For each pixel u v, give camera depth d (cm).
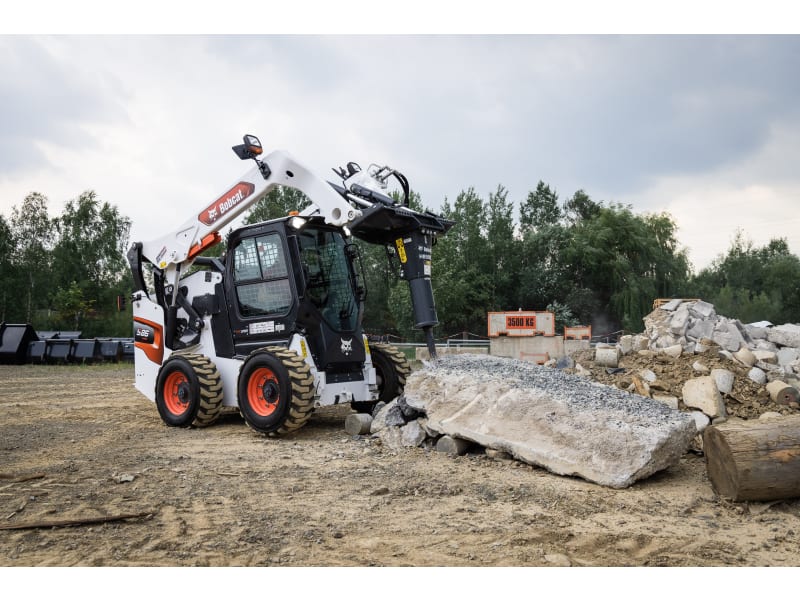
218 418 907
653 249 4581
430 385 683
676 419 561
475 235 4494
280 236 807
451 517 445
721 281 5988
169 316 916
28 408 1066
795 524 445
